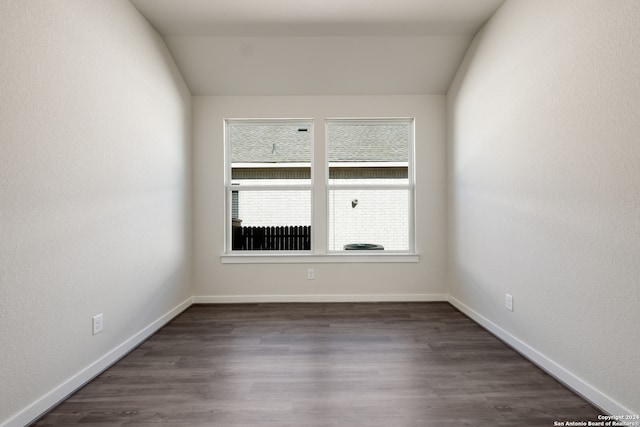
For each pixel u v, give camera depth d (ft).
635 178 5.24
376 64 11.90
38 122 5.82
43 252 5.90
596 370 5.99
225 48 11.27
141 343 9.03
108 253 7.75
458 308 11.98
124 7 8.62
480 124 10.30
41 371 5.84
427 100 13.06
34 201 5.73
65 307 6.40
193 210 13.00
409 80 12.46
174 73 11.50
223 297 12.98
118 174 8.18
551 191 7.14
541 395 6.34
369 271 13.08
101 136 7.54
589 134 6.12
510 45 8.71
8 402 5.23
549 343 7.23
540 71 7.48
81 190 6.88
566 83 6.70
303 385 6.73
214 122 12.99
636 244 5.23
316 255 12.98
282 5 9.47
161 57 10.63
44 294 5.92
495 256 9.45
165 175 10.72
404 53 11.52
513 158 8.53
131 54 8.89
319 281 13.05
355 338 9.29
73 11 6.71
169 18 9.85
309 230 13.39
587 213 6.17
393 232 13.41
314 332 9.78
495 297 9.47
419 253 13.08
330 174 13.39
